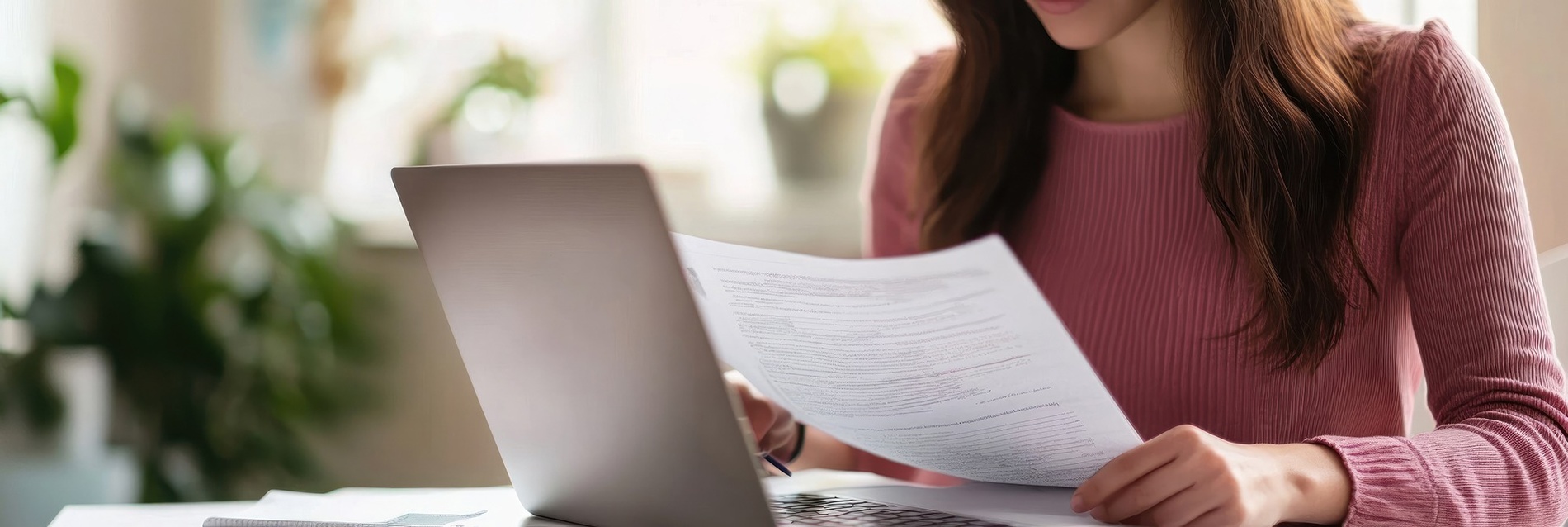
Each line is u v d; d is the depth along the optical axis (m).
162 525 0.71
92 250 2.11
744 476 0.56
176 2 2.39
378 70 2.47
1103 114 1.12
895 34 2.52
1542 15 1.09
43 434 2.10
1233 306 0.98
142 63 2.37
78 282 2.11
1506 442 0.75
